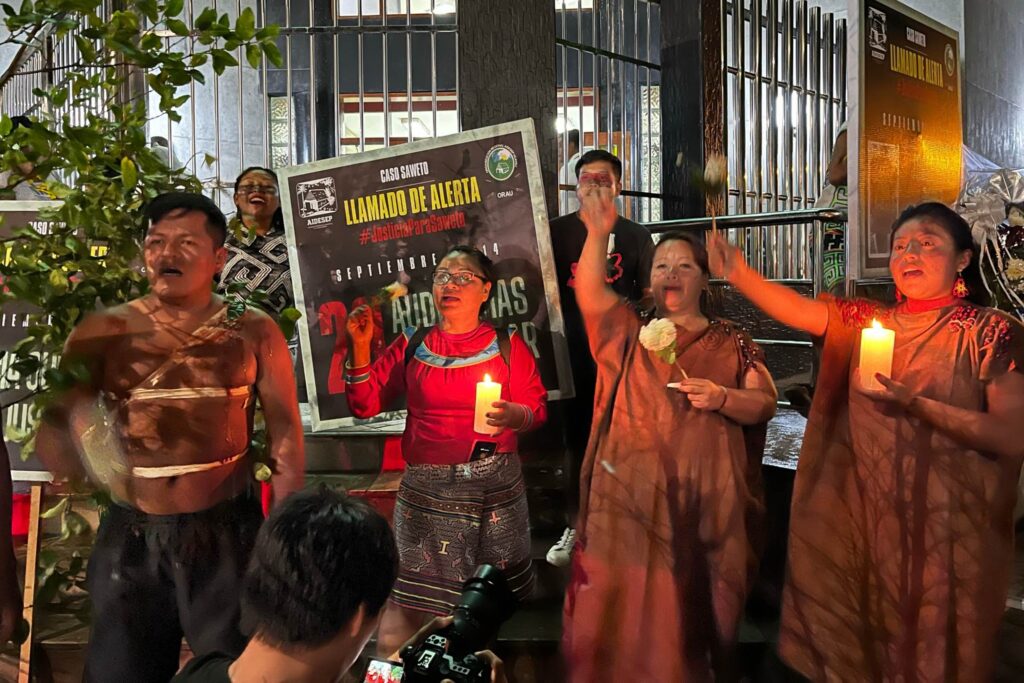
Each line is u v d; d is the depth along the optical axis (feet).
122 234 7.08
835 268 11.69
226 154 16.78
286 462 7.33
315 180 9.46
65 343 6.86
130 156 6.88
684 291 7.82
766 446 10.28
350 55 16.76
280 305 11.12
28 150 6.40
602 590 7.82
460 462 8.04
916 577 7.09
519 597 8.30
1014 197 9.49
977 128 16.19
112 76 6.75
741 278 7.80
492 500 8.14
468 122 12.76
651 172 16.33
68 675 8.75
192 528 6.81
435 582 8.00
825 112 18.51
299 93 16.84
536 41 12.50
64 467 7.70
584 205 8.45
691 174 15.87
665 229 12.07
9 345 8.25
